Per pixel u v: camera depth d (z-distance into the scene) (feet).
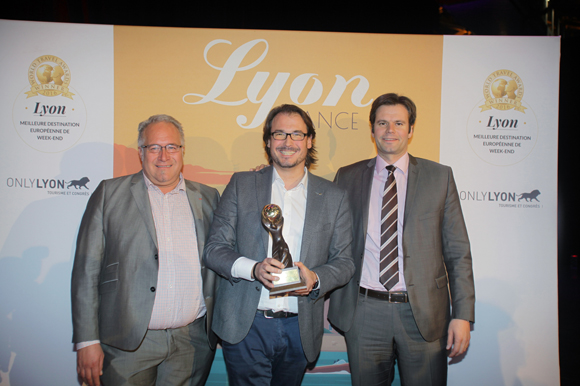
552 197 7.45
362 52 7.51
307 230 5.10
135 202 5.41
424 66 7.50
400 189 5.98
